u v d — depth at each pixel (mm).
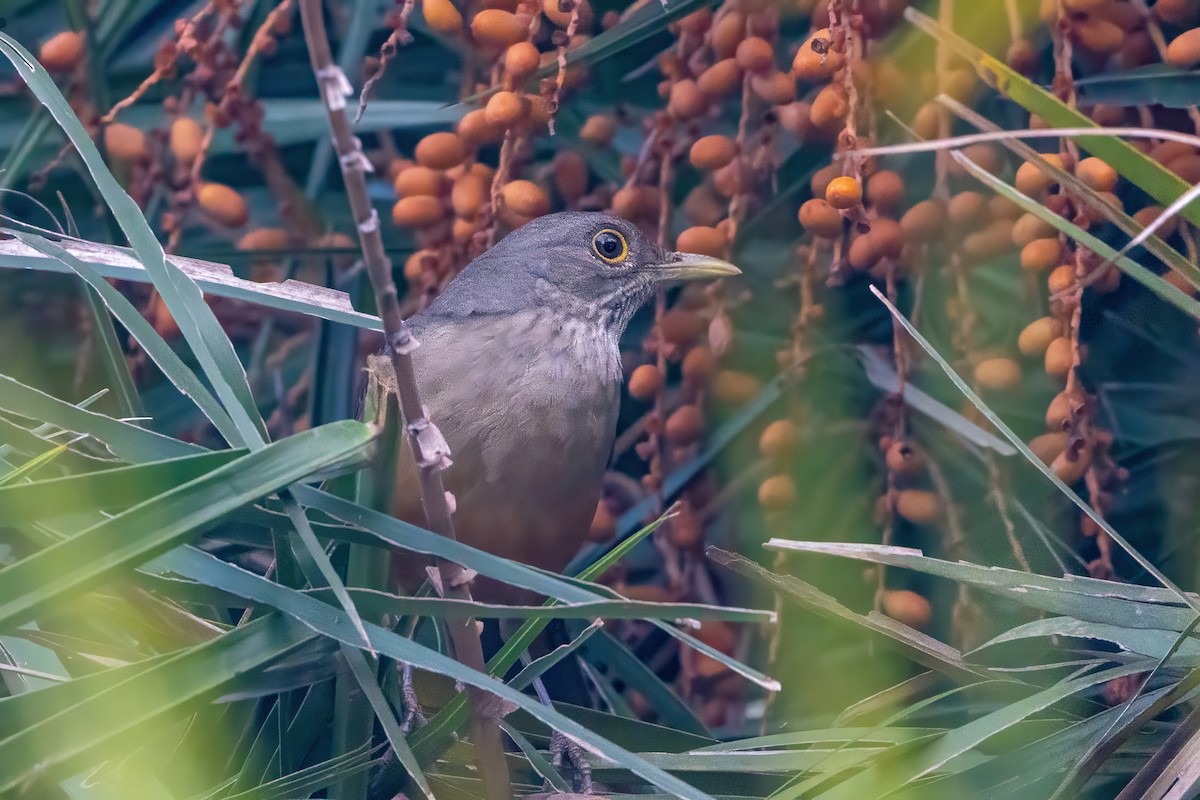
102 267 6141
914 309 7594
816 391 8367
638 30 7156
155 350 5203
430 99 9297
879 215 7422
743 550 8406
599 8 8250
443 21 7223
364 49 9172
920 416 8102
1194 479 7797
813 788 5574
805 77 7133
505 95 7113
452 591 4934
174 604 5605
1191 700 5449
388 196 9156
